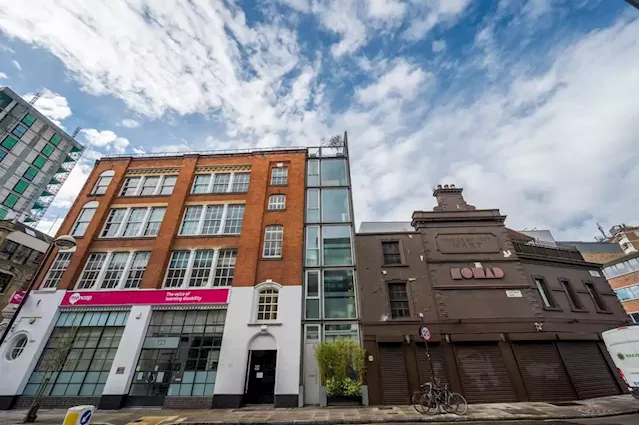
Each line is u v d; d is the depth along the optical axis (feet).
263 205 59.82
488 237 55.26
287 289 49.49
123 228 59.93
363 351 42.50
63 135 177.27
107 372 44.83
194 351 46.16
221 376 42.78
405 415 32.89
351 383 40.27
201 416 35.04
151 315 49.24
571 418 30.76
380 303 48.21
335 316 47.52
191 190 65.05
